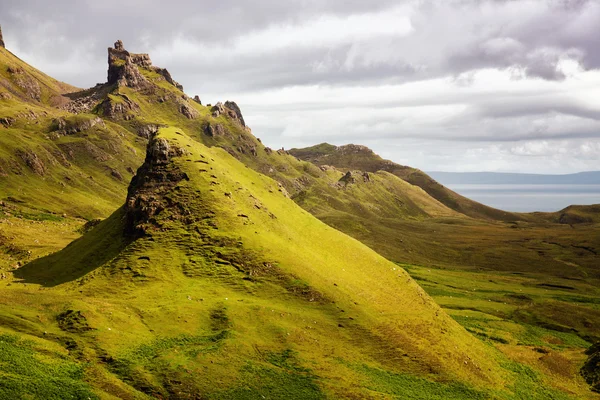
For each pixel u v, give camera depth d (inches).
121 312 3174.2
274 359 3038.9
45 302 3176.7
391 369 3272.6
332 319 3668.8
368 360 3309.5
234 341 3073.3
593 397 3782.0
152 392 2511.1
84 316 2942.9
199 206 4530.0
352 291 4188.0
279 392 2731.3
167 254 4035.4
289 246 4571.9
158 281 3727.9
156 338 2994.6
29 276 4421.8
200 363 2805.1
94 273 3927.2
